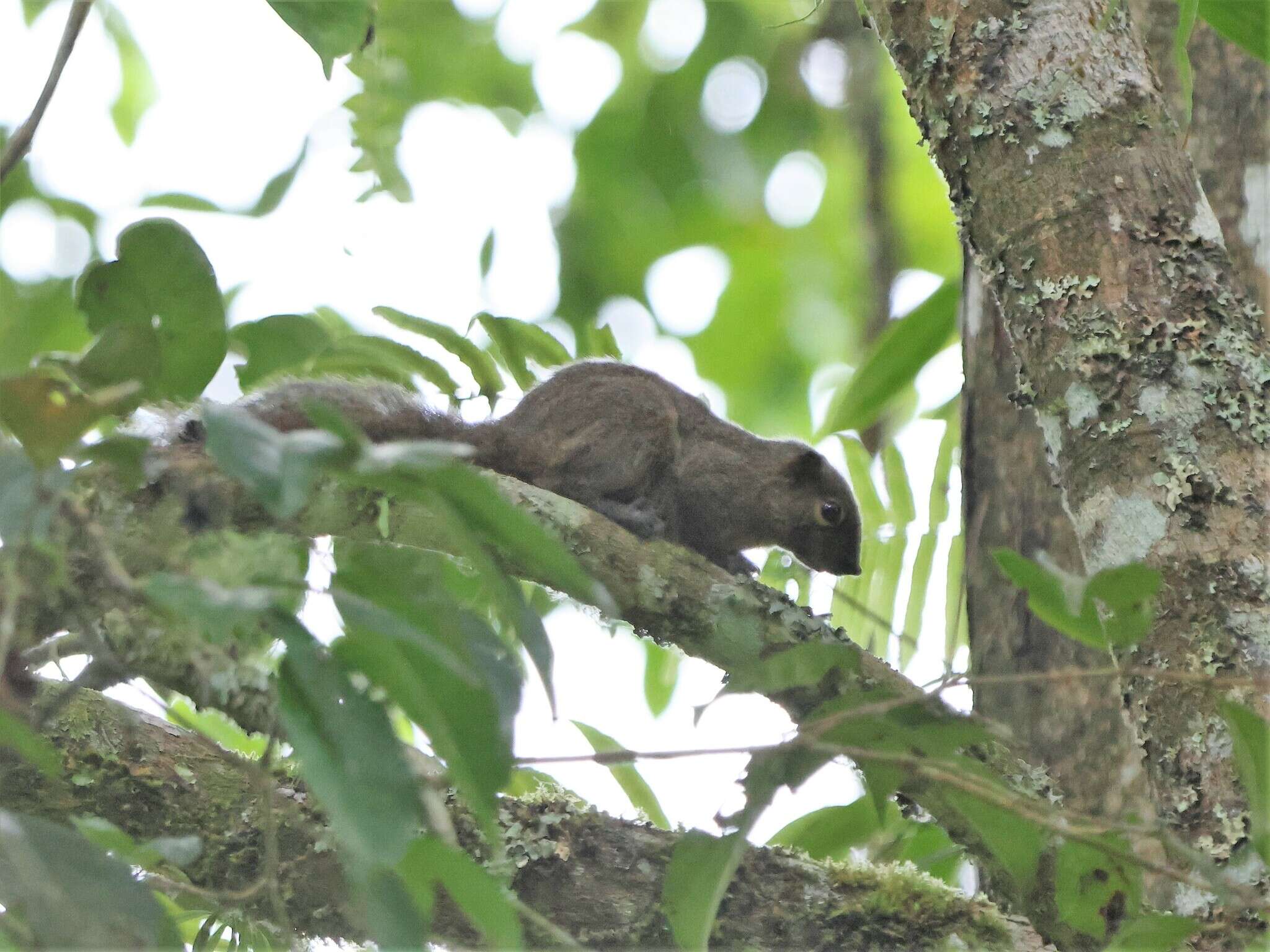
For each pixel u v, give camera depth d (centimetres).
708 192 1830
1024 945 711
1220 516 634
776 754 529
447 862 448
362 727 398
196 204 1107
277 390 940
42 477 402
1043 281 690
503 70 1797
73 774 694
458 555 665
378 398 980
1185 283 672
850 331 1850
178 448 686
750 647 723
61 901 388
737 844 543
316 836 618
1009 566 522
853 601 961
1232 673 609
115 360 483
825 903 721
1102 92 706
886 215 1692
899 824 909
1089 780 837
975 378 975
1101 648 541
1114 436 658
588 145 1828
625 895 708
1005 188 708
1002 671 902
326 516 651
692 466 1209
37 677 671
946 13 736
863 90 1730
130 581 393
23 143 565
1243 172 884
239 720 701
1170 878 549
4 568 407
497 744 432
